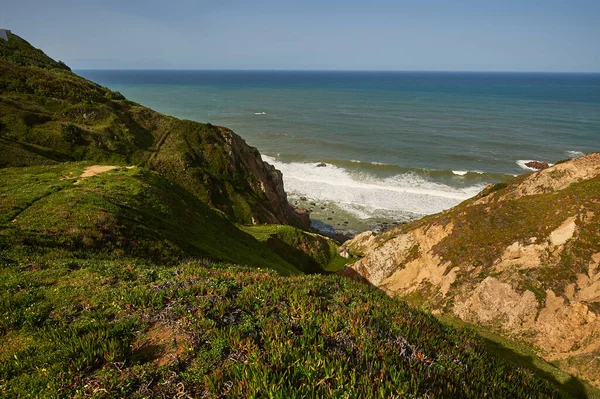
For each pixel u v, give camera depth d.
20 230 19.55
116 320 10.05
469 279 28.16
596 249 24.48
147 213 27.59
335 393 7.12
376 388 7.55
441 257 31.03
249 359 8.14
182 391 7.39
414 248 34.72
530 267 25.78
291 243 48.44
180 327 9.60
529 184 34.66
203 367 8.08
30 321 9.73
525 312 24.05
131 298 11.11
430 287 30.06
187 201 36.38
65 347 8.52
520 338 23.27
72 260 16.52
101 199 26.12
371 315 11.37
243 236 39.38
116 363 8.15
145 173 35.78
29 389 7.35
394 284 33.38
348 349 8.97
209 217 36.94
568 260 24.84
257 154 72.94
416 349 9.84
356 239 53.59
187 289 11.73
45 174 32.41
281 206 65.00
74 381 7.59
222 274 14.29
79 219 22.52
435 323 12.95
